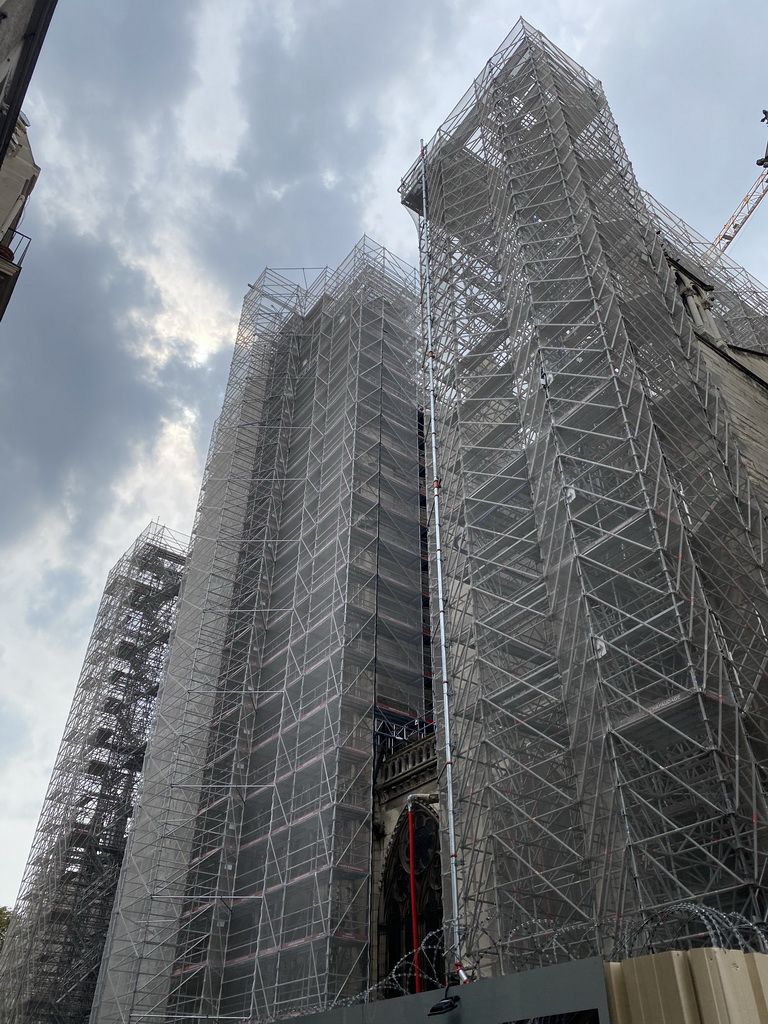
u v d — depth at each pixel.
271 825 39.16
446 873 28.95
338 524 46.72
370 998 32.91
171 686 52.59
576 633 27.53
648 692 25.77
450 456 38.53
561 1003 12.21
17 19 21.06
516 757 29.28
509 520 36.25
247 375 64.25
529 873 27.09
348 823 37.22
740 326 52.41
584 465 31.55
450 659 33.34
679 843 23.02
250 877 41.25
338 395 54.44
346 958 34.34
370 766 39.09
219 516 57.72
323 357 59.62
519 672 31.50
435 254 46.22
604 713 24.33
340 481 49.62
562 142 40.53
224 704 48.19
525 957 24.95
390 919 34.69
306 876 35.97
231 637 50.59
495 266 43.62
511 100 45.62
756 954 10.99
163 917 41.03
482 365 41.41
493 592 34.16
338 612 43.56
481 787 28.50
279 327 65.88
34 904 55.28
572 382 33.69
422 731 40.81
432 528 37.12
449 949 25.81
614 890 23.23
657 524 26.72
